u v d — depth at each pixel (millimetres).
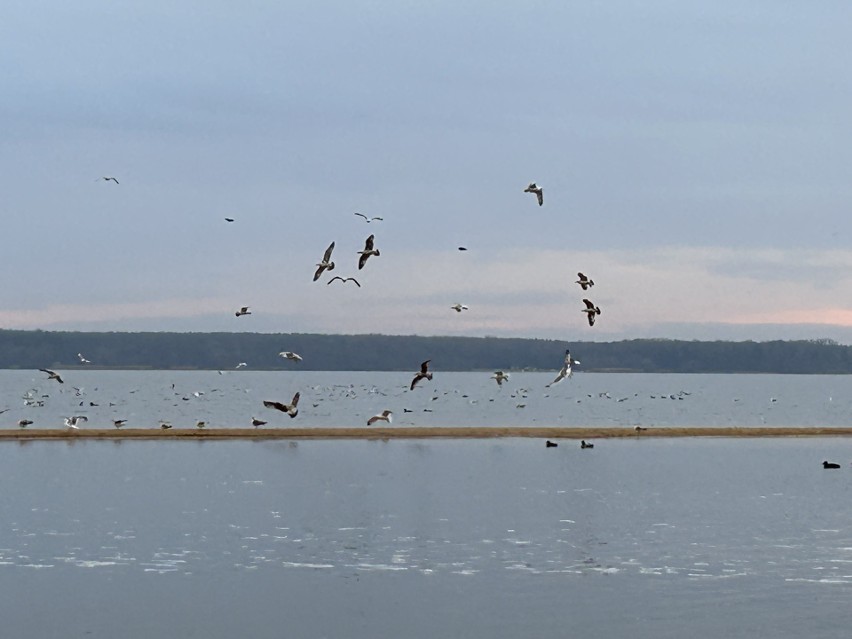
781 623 36906
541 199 37281
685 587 41531
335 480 72000
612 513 58875
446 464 82750
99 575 42812
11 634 35656
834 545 49781
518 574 43438
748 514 59156
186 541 49375
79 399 180250
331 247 38750
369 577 42750
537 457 88875
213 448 93312
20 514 56469
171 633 35938
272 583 41781
